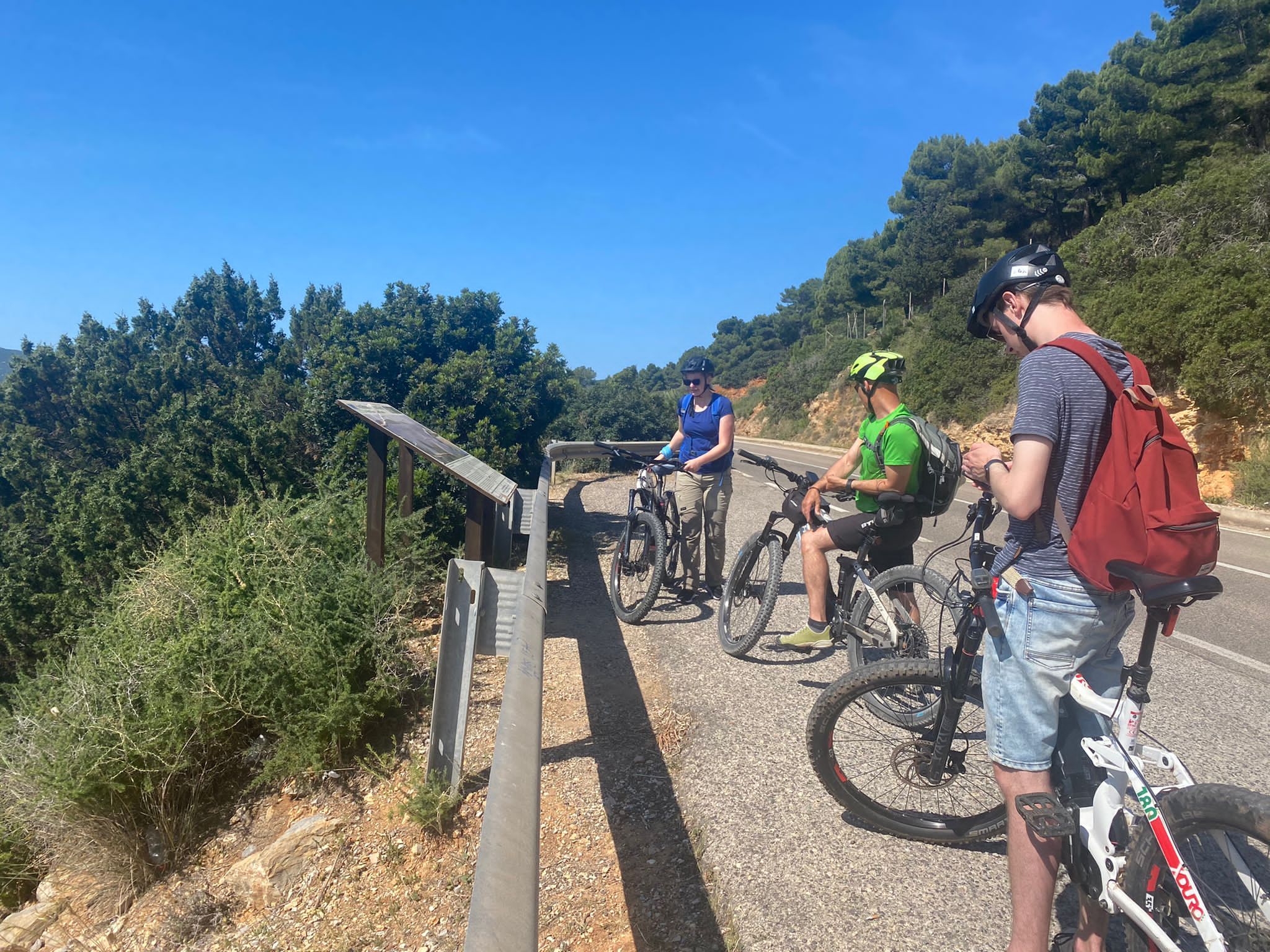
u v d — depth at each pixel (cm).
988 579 238
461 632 397
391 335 1101
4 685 578
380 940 322
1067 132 4169
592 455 1664
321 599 505
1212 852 196
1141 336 1723
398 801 400
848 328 6053
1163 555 187
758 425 5672
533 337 1231
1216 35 3225
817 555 473
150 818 440
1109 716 214
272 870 379
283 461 1077
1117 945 255
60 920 430
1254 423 1538
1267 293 1525
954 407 3058
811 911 281
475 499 614
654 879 308
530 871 207
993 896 285
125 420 1736
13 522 1562
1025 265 230
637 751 412
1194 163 2688
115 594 657
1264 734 422
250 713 462
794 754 397
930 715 313
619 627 623
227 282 2453
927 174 5850
